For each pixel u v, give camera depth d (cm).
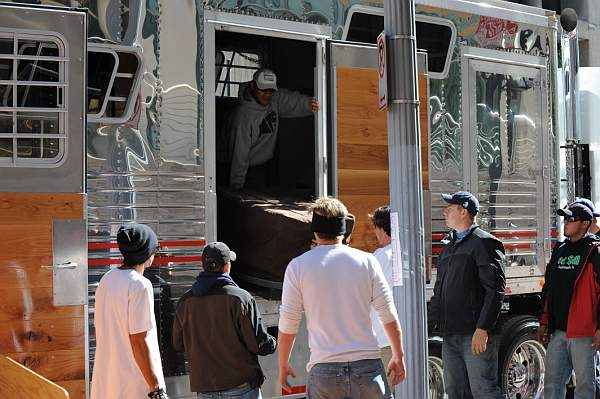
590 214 1401
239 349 1076
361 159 1481
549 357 1439
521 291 1742
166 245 1277
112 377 992
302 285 997
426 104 1569
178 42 1300
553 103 1819
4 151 1135
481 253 1328
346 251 1009
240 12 1365
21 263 1128
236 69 1673
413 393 1120
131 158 1252
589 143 1980
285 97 1591
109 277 1011
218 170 1620
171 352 1275
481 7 1697
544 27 1808
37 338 1130
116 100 1250
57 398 1058
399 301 1130
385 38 1139
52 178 1152
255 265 1424
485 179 1688
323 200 1029
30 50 1154
